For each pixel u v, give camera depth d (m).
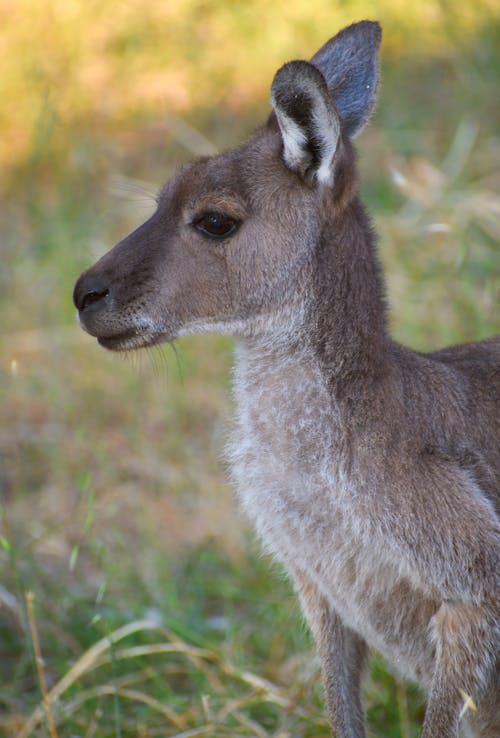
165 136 22.36
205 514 15.13
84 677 13.12
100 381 17.42
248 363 10.45
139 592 14.09
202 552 14.37
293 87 9.83
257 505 10.46
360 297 10.15
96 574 14.45
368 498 9.88
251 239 10.30
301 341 10.16
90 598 13.91
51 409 17.22
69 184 21.22
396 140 19.89
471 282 15.84
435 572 9.83
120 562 14.48
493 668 10.25
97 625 13.35
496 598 9.83
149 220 10.62
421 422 9.99
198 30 25.12
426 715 10.14
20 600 12.62
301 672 12.50
